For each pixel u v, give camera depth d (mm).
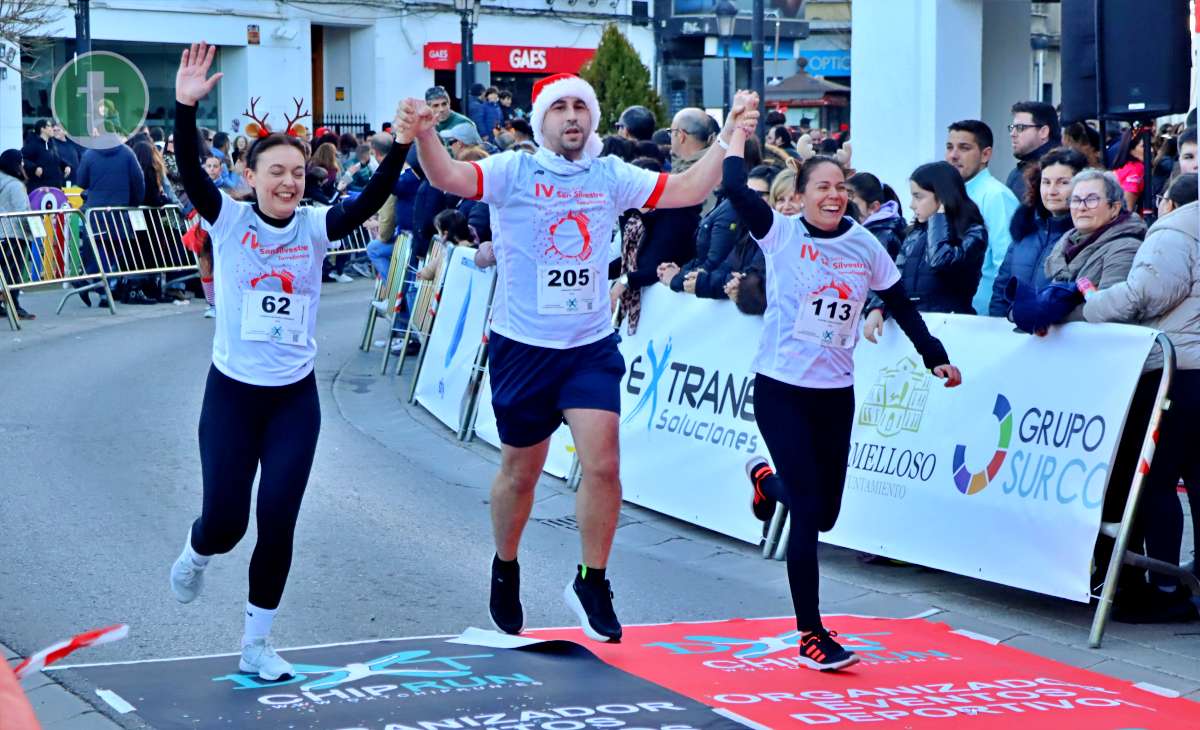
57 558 7180
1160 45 8180
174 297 18484
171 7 33062
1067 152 7035
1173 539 6289
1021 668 5613
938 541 6820
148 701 4902
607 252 5512
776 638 5957
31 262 16172
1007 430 6598
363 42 37375
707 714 4801
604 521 5598
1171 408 6199
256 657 5176
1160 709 5117
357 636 6133
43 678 5246
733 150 5582
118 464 9352
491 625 6328
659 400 8680
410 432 10883
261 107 35094
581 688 5066
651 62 43000
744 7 43188
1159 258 6109
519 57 39562
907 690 5203
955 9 13852
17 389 12047
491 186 5340
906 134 14141
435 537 7891
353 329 16219
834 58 45469
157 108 33625
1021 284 6434
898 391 7191
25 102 30000
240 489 5129
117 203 17328
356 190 21000
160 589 6723
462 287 11391
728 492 8000
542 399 5496
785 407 5617
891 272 5789
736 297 7863
